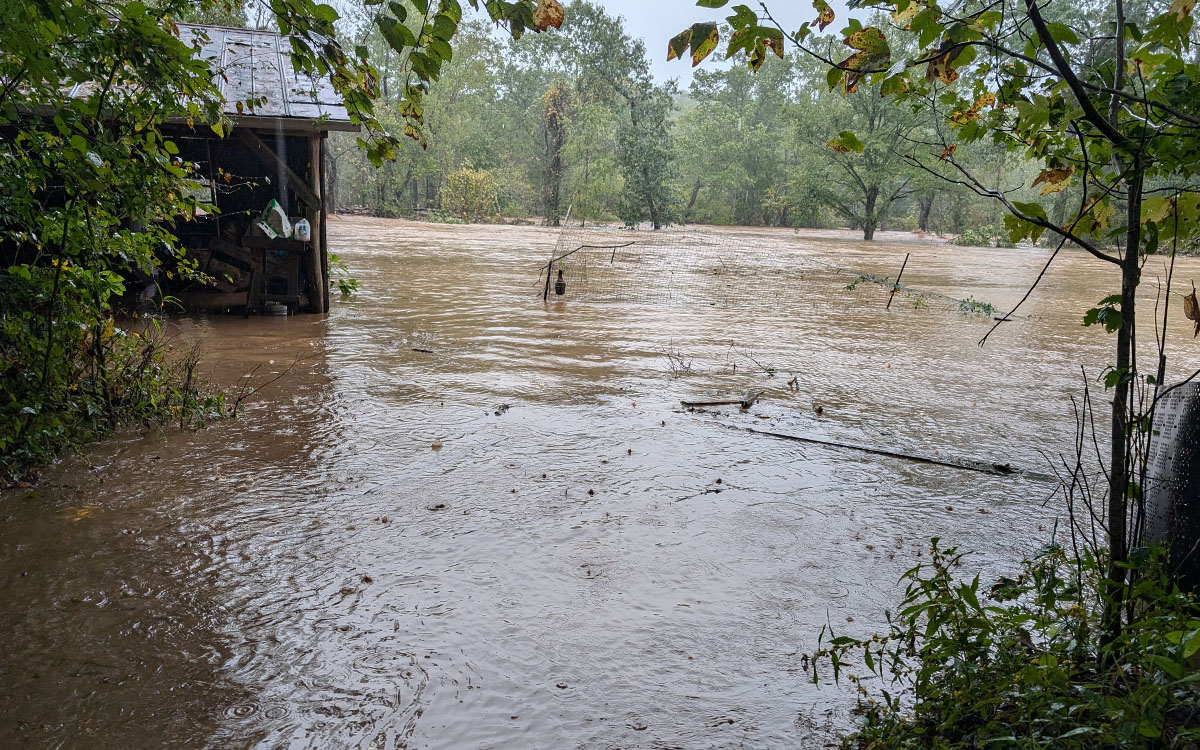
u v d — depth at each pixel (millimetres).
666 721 3422
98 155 6168
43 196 8242
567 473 6305
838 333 13258
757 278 20734
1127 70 3125
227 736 3309
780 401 8711
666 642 4016
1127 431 3271
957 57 2818
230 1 5766
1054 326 14805
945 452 7145
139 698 3529
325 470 6223
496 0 3123
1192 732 2387
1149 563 3105
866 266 27234
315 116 11469
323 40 3877
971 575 4781
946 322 14797
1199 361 11891
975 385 9797
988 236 47188
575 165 60000
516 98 78062
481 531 5227
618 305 15352
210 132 12336
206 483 5898
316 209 12781
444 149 62344
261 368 9406
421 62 3418
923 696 3264
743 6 2680
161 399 7352
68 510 5379
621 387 9062
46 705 3469
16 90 5730
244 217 13000
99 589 4406
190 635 4008
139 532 5086
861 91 44750
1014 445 7398
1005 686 2971
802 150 52812
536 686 3648
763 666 3830
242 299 13094
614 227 49750
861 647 3971
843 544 5195
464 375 9344
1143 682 2604
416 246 27875
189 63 5980
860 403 8750
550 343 11391
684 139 73000
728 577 4707
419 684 3656
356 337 11383
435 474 6203
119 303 11938
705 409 8266
